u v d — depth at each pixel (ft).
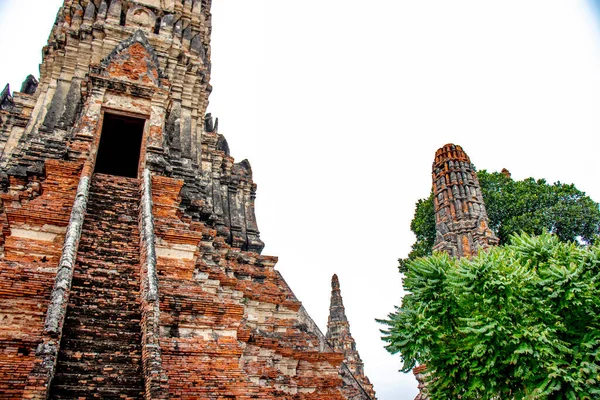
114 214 47.80
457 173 116.78
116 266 40.42
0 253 45.14
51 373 28.02
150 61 69.92
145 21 83.61
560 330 42.24
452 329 46.55
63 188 50.31
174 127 77.51
